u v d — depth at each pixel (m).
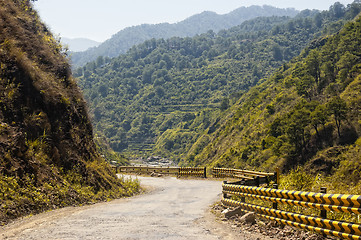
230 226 8.49
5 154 11.13
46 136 14.33
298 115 80.50
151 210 11.49
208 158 133.00
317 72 115.56
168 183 28.30
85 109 20.16
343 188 13.16
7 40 15.20
